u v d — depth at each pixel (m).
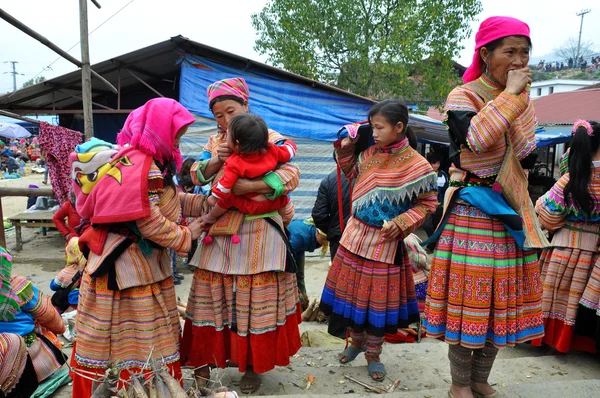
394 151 2.86
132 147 2.31
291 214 2.91
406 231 2.82
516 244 2.32
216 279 2.64
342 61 17.09
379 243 2.90
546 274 3.85
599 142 3.42
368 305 2.98
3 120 30.77
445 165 10.82
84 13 6.00
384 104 2.76
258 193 2.57
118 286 2.28
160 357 2.38
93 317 2.34
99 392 1.89
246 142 2.43
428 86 16.80
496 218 2.27
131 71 10.06
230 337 2.69
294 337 2.82
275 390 2.85
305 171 9.34
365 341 3.30
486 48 2.25
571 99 23.17
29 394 2.72
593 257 3.59
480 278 2.27
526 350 4.15
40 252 9.02
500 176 2.20
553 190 3.68
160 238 2.31
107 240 2.32
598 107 20.38
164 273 2.47
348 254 3.06
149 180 2.27
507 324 2.31
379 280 2.92
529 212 2.33
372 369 3.05
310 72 16.62
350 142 2.96
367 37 16.58
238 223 2.57
